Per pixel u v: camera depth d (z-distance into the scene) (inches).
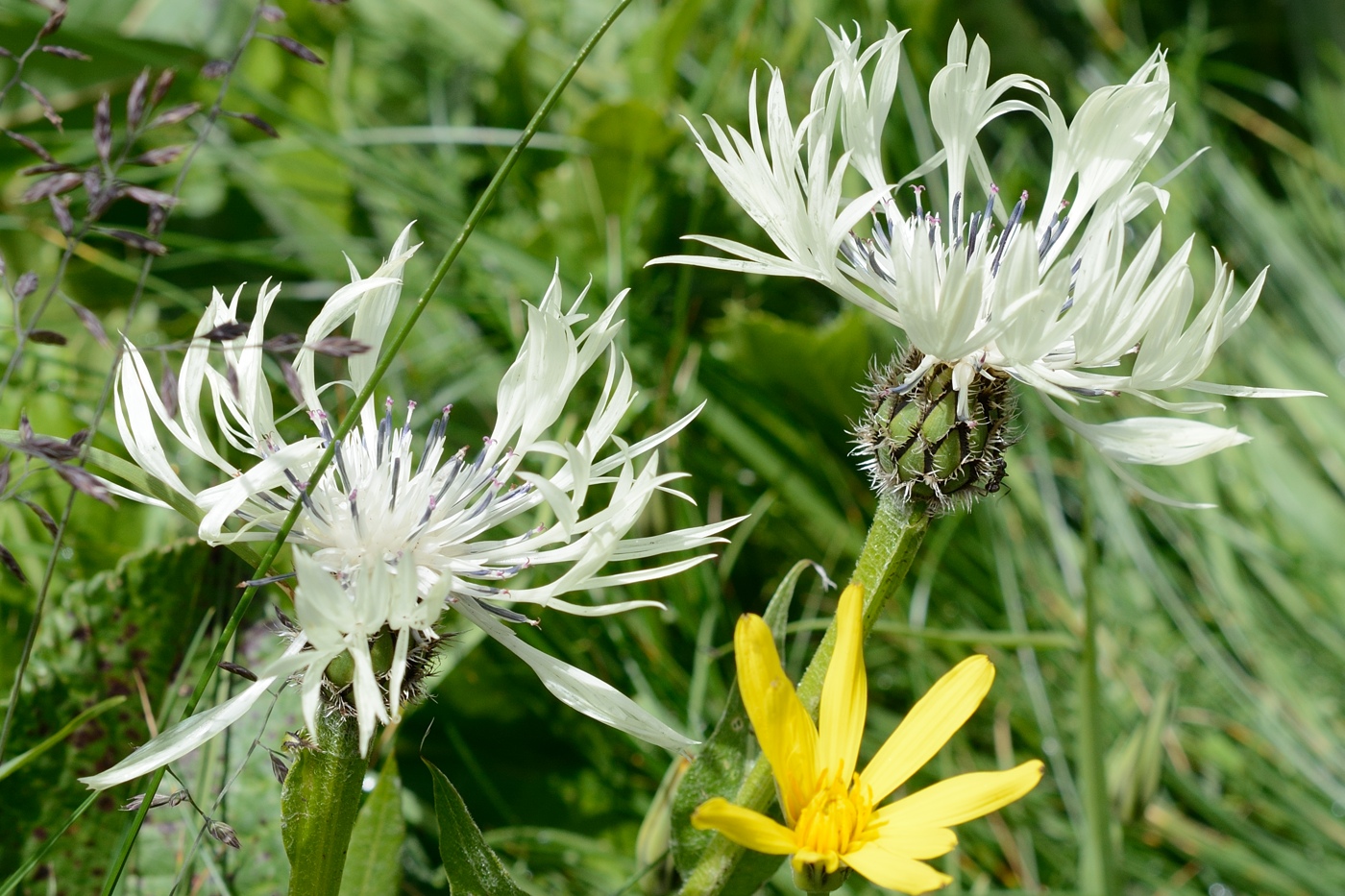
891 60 12.7
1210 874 16.1
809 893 11.6
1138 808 14.7
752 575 17.5
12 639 14.4
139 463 11.7
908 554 12.5
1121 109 12.6
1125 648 18.4
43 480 14.8
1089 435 12.5
